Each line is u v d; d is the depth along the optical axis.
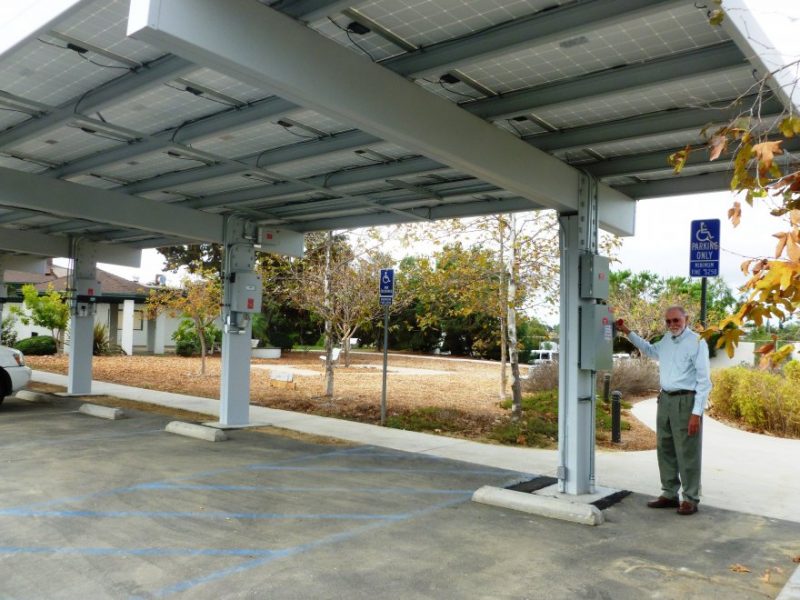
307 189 9.31
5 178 8.84
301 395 15.68
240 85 6.14
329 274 15.31
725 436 11.50
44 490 6.73
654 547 5.44
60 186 9.36
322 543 5.36
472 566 4.92
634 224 8.38
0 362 12.67
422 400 15.27
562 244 7.39
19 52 5.74
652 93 5.75
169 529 5.61
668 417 6.57
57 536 5.36
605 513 6.45
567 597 4.38
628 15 4.33
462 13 4.74
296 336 36.47
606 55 5.21
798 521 6.30
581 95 5.62
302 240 12.41
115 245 15.48
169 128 7.48
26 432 10.15
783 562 5.12
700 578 4.76
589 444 7.24
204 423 11.17
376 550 5.23
